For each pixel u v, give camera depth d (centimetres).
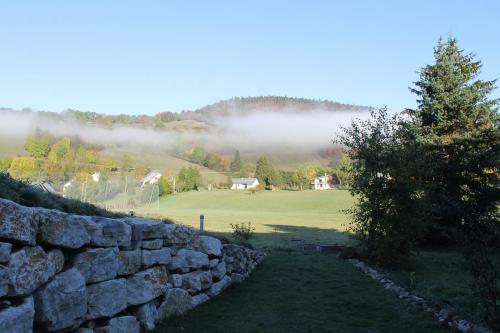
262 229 3472
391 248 1510
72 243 552
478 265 698
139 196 4466
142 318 697
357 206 1692
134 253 699
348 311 909
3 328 414
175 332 719
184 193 10638
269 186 12825
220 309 885
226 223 3962
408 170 1587
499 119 2372
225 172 16725
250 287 1103
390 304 960
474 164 2125
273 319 837
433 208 1739
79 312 551
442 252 1989
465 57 2467
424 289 1057
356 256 1650
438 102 2388
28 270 470
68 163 8450
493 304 680
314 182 13338
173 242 834
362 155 1639
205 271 952
